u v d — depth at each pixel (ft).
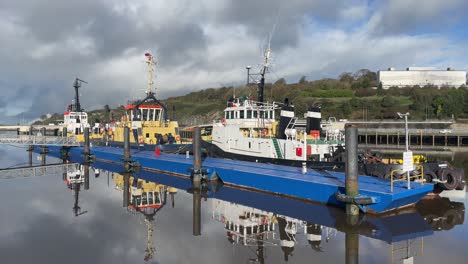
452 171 74.79
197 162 94.94
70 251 49.42
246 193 84.38
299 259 45.03
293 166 89.81
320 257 45.42
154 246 51.21
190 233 57.31
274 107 107.96
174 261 45.27
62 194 91.76
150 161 128.26
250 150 102.47
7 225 62.80
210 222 63.46
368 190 61.21
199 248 50.42
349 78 440.45
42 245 52.06
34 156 198.70
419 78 397.19
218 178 96.48
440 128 242.58
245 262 43.42
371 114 295.07
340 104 318.04
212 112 377.91
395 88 357.82
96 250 49.80
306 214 64.90
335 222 59.47
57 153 212.43
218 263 44.37
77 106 223.10
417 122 242.37
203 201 79.87
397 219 60.54
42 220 66.23
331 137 97.81
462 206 68.23
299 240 52.08
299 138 94.58
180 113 423.64
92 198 86.48
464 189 83.82
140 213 71.31
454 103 279.28
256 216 65.72
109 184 105.19
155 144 153.07
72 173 128.06
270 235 55.11
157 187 98.22
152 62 167.63
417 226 56.75
